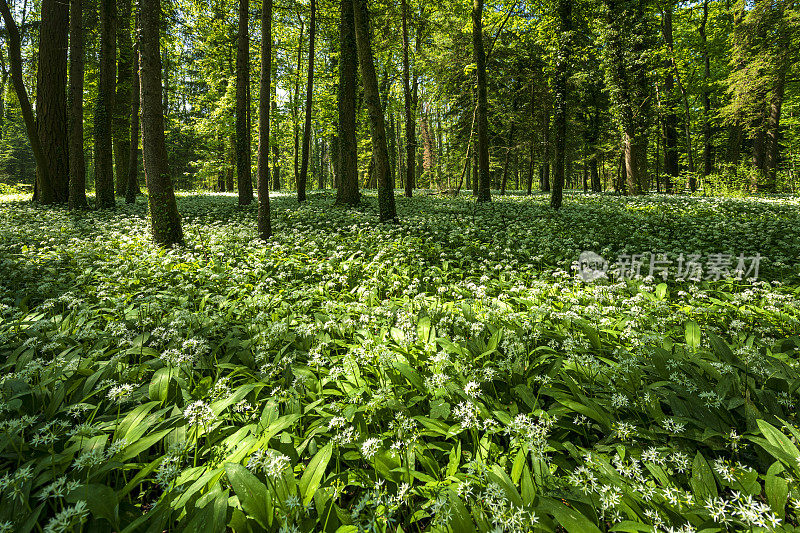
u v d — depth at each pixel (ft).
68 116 43.34
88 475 6.93
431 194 80.33
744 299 16.88
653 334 13.28
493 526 6.30
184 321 14.46
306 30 75.10
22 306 16.76
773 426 8.31
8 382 9.82
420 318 14.60
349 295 19.56
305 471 7.34
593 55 65.36
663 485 7.19
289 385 10.98
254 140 95.40
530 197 66.59
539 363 11.61
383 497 6.99
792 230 29.53
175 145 123.75
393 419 9.37
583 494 6.98
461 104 88.02
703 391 9.70
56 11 45.70
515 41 75.15
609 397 9.91
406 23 69.51
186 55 95.61
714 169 84.43
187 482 7.36
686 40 89.10
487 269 24.39
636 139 69.00
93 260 24.36
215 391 10.04
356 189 50.31
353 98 48.26
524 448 7.74
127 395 9.75
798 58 66.74
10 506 6.50
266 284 20.70
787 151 85.05
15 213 39.75
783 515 6.37
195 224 37.06
